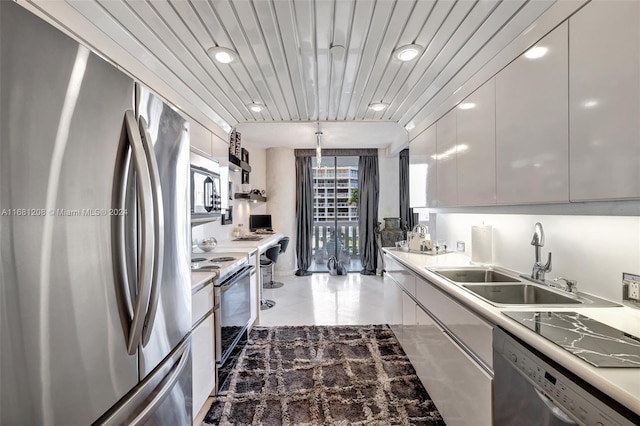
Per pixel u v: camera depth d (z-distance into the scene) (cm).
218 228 395
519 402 99
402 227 550
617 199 93
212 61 174
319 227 588
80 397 69
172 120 115
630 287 117
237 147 412
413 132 295
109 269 77
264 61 175
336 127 402
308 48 162
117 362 80
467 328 135
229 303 207
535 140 129
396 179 561
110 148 79
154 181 92
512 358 102
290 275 554
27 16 58
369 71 190
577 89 107
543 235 157
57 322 64
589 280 135
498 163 156
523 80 136
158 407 95
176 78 185
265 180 561
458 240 276
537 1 120
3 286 54
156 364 100
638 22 86
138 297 83
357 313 353
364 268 564
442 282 164
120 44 141
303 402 185
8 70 55
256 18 136
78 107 69
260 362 234
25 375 57
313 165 584
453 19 137
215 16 133
